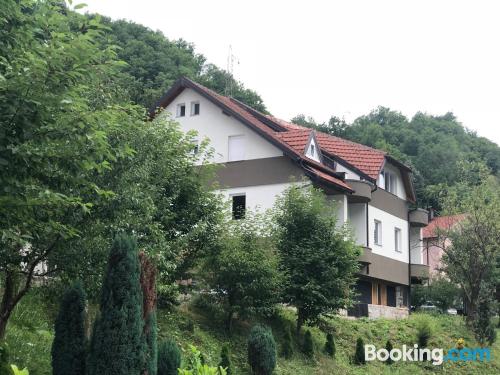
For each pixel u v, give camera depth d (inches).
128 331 350.3
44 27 304.3
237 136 1077.8
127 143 377.1
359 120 2844.5
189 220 622.5
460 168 1290.6
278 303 725.3
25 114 273.9
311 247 754.2
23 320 476.4
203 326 658.2
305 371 660.1
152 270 381.7
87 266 389.1
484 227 1068.5
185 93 1136.2
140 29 1855.3
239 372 596.1
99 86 447.5
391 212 1234.6
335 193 1050.1
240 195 1055.0
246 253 663.8
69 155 304.0
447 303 1344.7
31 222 310.7
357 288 1132.5
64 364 373.1
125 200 403.9
